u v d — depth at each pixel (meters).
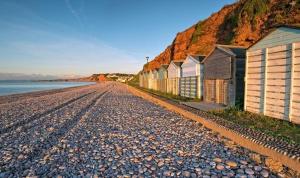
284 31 11.37
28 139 10.80
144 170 7.06
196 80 24.72
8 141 10.48
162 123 13.83
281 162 6.80
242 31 35.97
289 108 11.05
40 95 39.25
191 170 6.97
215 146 9.12
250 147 8.28
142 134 11.37
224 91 18.19
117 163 7.67
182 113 16.28
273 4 33.88
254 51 13.58
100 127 13.19
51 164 7.70
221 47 18.66
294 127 10.25
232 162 7.30
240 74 16.94
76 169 7.26
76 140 10.52
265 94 12.66
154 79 45.69
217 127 10.88
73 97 34.75
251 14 36.06
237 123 11.59
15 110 20.66
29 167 7.48
